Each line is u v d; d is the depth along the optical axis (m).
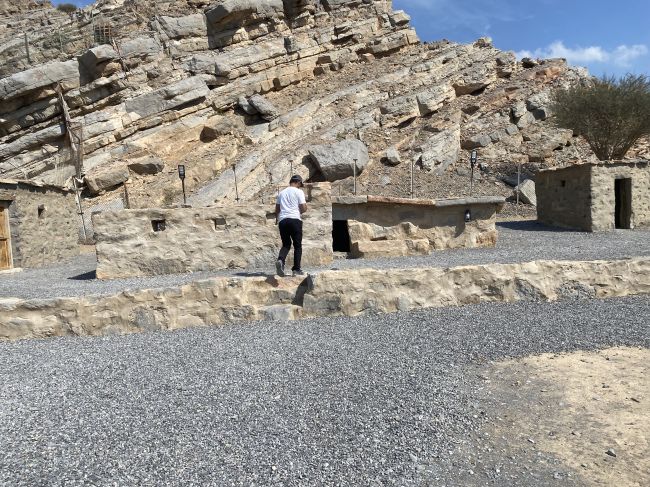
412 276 7.07
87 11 26.91
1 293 8.51
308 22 30.02
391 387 4.37
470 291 7.29
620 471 3.04
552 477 3.00
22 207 13.28
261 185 21.02
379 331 6.11
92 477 3.01
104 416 3.91
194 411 3.96
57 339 6.33
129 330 6.56
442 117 26.44
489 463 3.16
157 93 23.34
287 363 5.06
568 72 30.06
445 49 30.97
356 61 30.86
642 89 21.58
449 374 4.68
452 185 22.12
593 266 7.54
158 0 27.45
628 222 15.63
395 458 3.20
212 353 5.48
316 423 3.68
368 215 11.91
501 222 18.31
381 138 24.78
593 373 4.61
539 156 24.59
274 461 3.15
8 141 21.45
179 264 10.28
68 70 21.80
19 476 3.04
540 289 7.38
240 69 26.45
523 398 4.12
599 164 15.08
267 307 6.83
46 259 14.48
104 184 20.48
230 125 24.44
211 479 2.96
